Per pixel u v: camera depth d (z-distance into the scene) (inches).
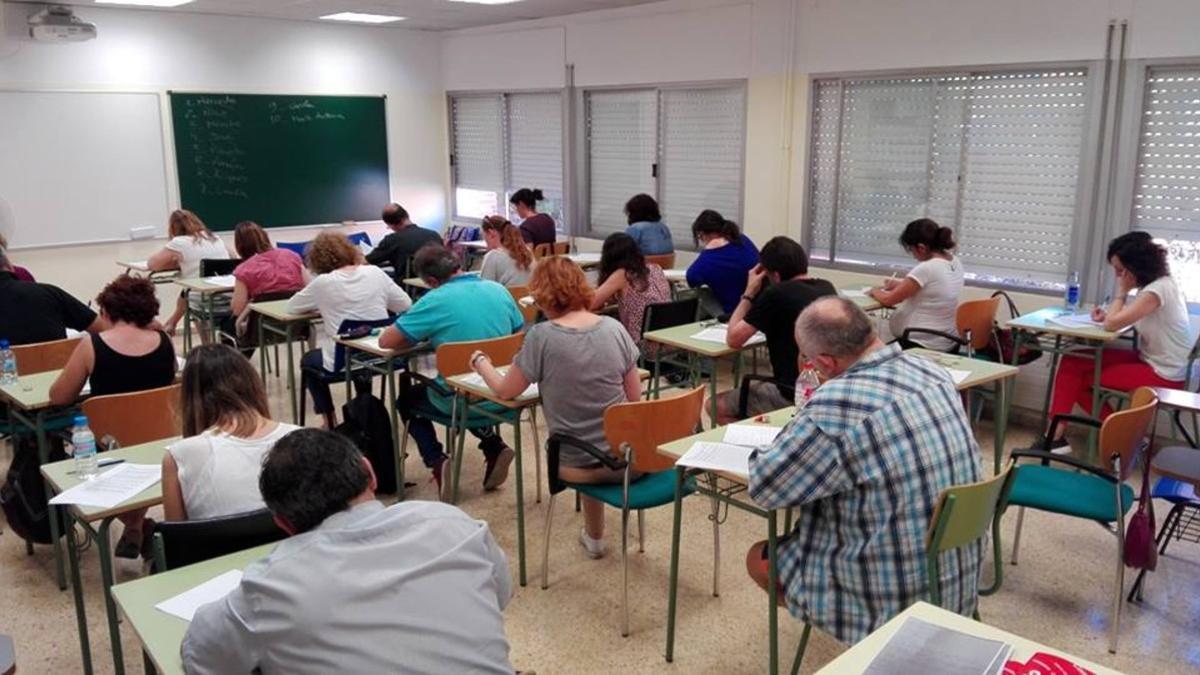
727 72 255.9
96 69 271.3
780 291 137.4
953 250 193.5
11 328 150.0
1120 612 116.0
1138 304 158.2
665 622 115.6
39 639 113.0
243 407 88.4
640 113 286.4
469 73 340.8
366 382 170.6
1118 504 105.7
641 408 108.5
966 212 213.3
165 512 85.7
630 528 143.3
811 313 81.2
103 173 277.1
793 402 136.9
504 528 143.3
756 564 95.3
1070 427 178.1
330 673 54.0
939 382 80.4
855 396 76.8
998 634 60.5
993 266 210.4
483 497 155.8
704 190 272.2
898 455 75.7
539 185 326.6
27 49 258.1
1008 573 128.3
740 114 256.8
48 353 146.1
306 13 290.2
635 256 185.3
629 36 281.3
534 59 314.2
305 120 317.1
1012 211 204.8
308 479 59.7
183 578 73.5
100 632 114.5
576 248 315.3
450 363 140.6
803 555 84.8
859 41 225.0
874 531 77.4
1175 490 122.3
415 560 58.3
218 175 300.5
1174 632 112.6
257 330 215.0
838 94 234.2
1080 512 106.9
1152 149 181.2
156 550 76.2
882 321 222.5
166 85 285.0
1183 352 160.7
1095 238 189.9
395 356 152.9
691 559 132.6
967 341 171.3
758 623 115.3
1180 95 175.9
